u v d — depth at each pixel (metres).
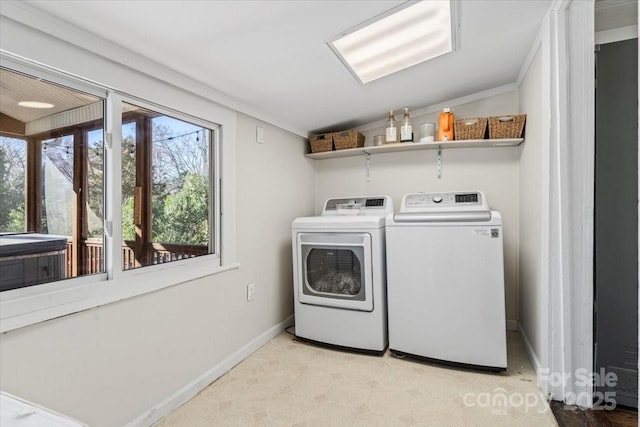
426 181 2.84
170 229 1.71
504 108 2.59
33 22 1.08
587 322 1.58
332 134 2.88
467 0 1.47
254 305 2.29
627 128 1.59
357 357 2.17
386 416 1.55
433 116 2.81
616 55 1.61
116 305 1.37
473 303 1.94
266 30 1.42
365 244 2.17
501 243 1.89
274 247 2.55
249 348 2.22
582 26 1.52
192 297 1.76
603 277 1.63
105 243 1.39
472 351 1.95
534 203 2.01
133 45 1.36
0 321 1.02
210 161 1.98
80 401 1.23
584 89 1.54
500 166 2.63
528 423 1.49
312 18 1.40
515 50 2.01
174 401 1.62
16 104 1.13
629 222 1.59
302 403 1.66
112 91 1.39
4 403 0.74
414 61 1.97
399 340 2.13
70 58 1.21
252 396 1.73
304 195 3.04
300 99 2.25
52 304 1.17
